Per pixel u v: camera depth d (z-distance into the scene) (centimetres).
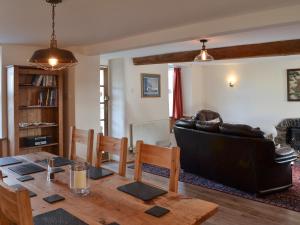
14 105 413
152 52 570
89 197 181
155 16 296
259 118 786
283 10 274
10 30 350
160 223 145
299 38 437
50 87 466
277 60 733
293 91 724
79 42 441
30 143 439
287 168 405
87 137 304
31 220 112
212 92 866
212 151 430
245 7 271
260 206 353
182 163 503
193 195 393
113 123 666
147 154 221
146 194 184
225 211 339
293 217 322
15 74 411
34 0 240
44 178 223
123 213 157
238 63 812
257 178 375
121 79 645
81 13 281
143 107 692
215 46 510
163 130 743
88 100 505
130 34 387
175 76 841
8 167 256
